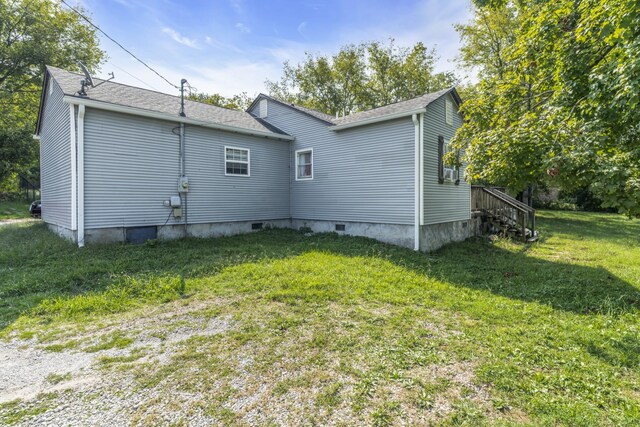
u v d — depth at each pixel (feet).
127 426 6.72
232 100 97.09
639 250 29.60
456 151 25.39
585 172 13.38
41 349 10.07
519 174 16.48
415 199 27.48
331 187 34.30
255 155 35.45
